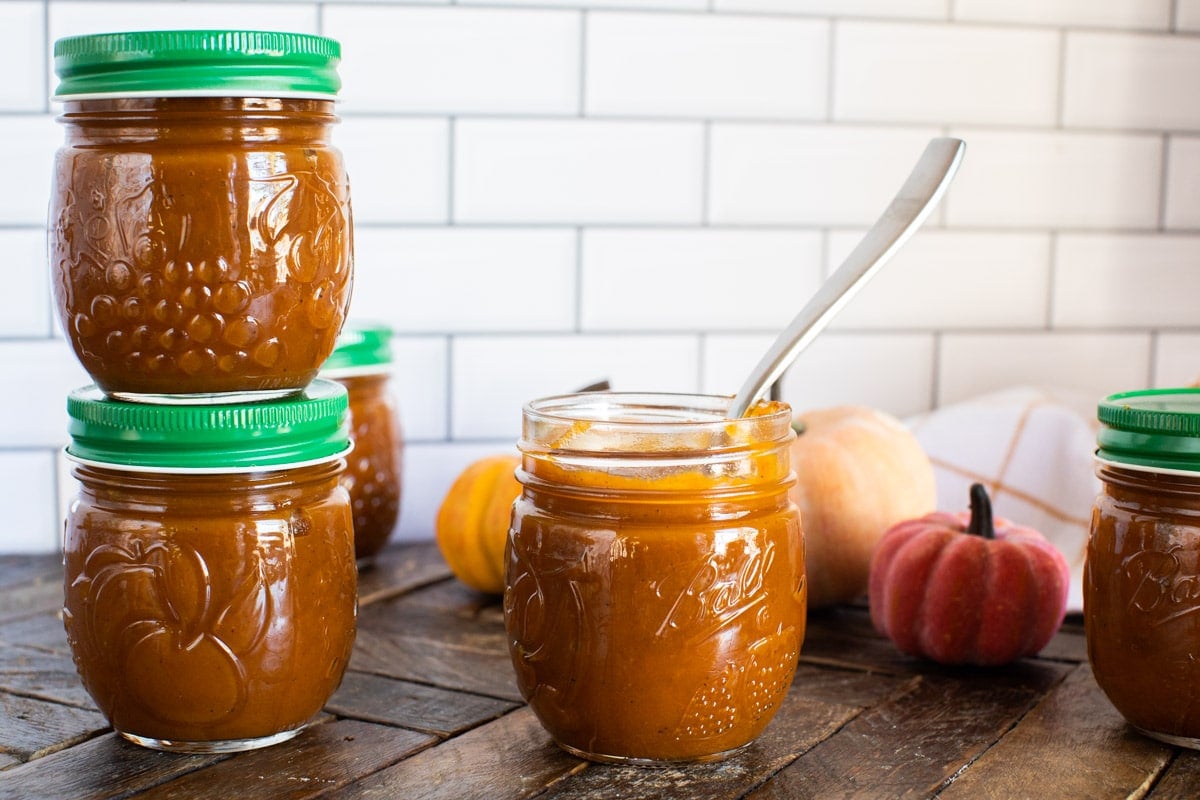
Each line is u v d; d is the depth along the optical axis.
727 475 0.62
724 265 0.92
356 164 0.88
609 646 0.62
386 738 0.65
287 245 0.62
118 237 0.62
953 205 0.94
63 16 0.86
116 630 0.63
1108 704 0.69
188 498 0.62
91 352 0.63
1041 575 0.72
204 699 0.63
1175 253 0.96
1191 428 0.63
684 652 0.62
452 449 0.91
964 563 0.72
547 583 0.63
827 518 0.78
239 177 0.62
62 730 0.65
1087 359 0.96
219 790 0.61
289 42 0.62
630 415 0.67
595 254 0.91
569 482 0.62
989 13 0.92
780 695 0.64
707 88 0.91
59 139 0.87
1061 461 0.87
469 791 0.61
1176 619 0.63
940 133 0.93
